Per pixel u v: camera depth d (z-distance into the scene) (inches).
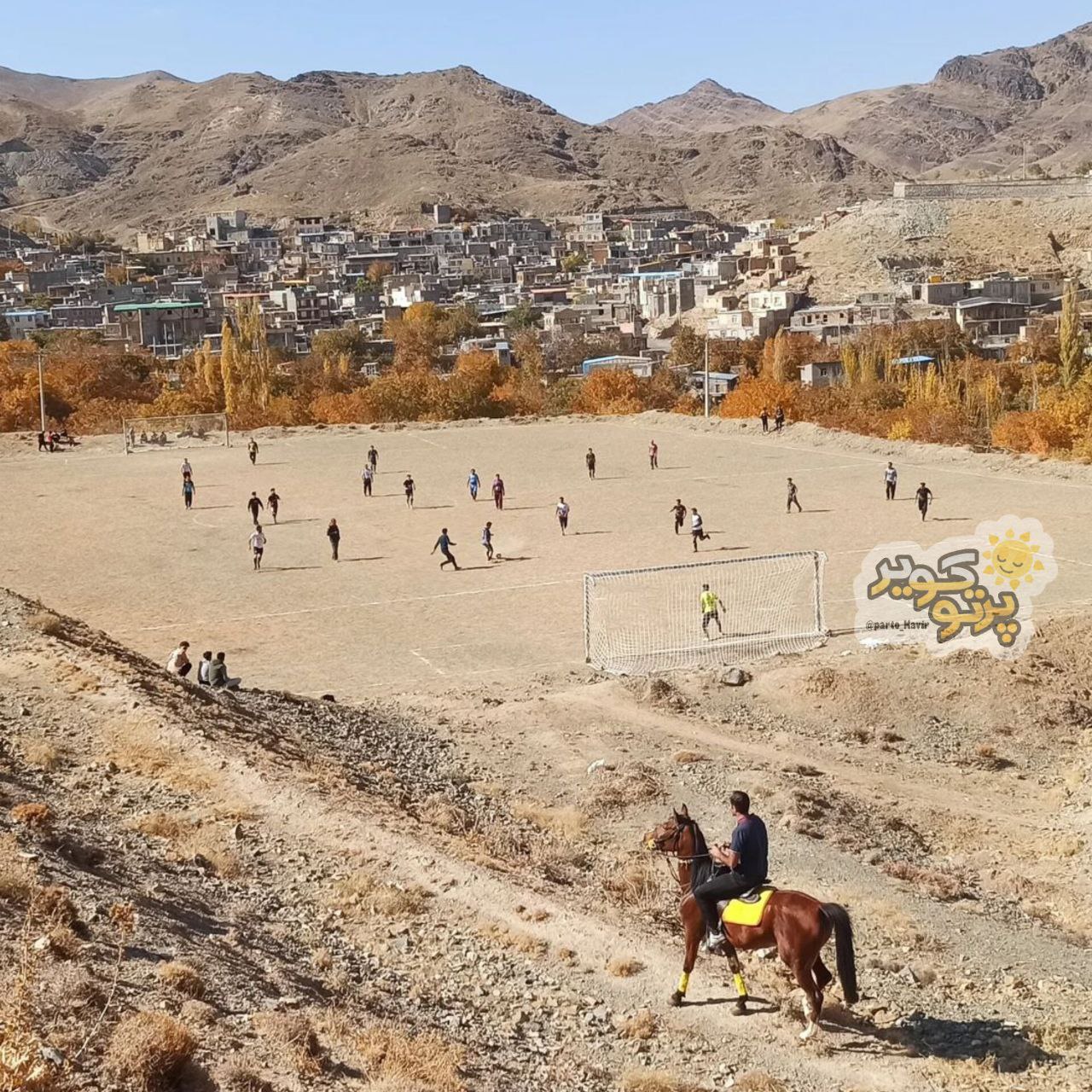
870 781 1130.7
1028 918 832.9
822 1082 549.0
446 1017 589.3
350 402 4783.5
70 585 1881.2
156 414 5044.3
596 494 2583.7
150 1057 444.1
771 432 3339.1
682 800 1033.5
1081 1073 563.8
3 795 755.4
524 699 1341.0
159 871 697.0
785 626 1610.5
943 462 2832.2
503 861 805.2
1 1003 460.8
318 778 912.9
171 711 1000.2
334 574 1941.4
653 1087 530.0
